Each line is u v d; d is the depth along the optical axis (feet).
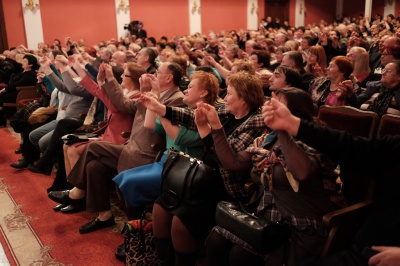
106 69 9.33
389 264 3.95
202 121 6.56
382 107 9.18
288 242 5.21
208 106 6.02
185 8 44.60
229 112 7.38
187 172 6.42
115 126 9.85
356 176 6.06
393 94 9.12
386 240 4.43
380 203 4.64
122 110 9.53
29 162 13.12
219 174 6.54
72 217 9.52
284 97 5.42
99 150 8.64
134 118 9.44
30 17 35.96
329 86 10.51
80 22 38.68
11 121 13.85
